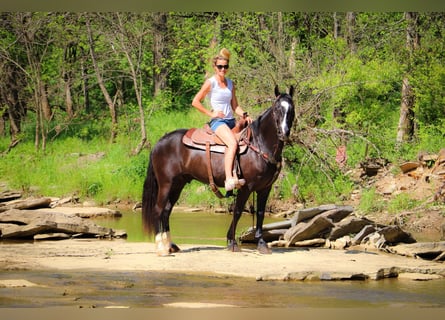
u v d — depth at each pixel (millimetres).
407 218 14953
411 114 20156
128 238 13070
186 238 12953
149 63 29703
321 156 17875
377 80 18391
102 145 24812
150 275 9281
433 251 11086
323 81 17828
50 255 10648
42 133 24438
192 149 10750
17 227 12609
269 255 10680
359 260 10438
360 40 21312
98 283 8727
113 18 25484
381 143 18953
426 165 16828
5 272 9383
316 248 11648
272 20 19484
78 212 16125
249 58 19453
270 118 10375
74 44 28062
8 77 26969
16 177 20719
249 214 16938
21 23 25734
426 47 20453
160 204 10898
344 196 17234
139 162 21047
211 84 10570
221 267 9812
